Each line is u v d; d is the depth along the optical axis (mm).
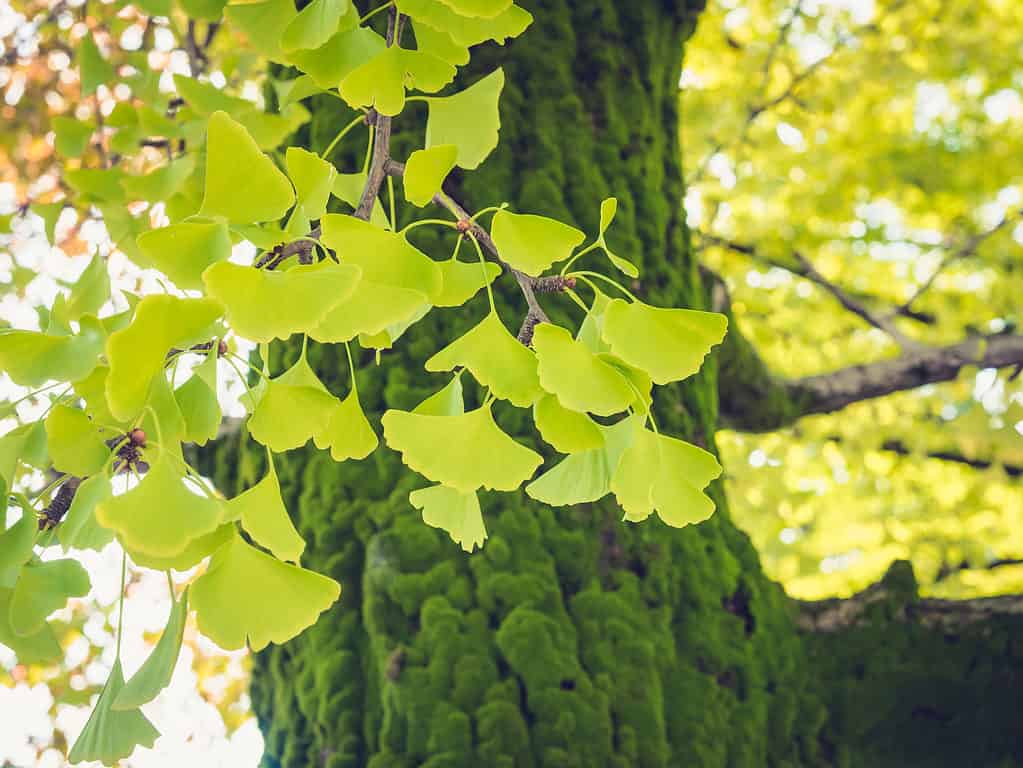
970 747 1585
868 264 4156
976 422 3658
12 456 570
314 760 1286
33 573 565
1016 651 1588
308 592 537
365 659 1297
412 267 535
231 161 505
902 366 2539
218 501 500
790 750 1491
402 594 1266
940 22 3719
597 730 1227
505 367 542
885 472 4266
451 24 546
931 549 4242
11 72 2391
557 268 1474
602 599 1312
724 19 3730
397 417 540
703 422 1592
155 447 553
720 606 1470
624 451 542
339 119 1499
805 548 4352
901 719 1585
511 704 1214
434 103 629
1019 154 3912
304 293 473
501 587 1271
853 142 3936
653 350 529
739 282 3934
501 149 1501
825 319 3971
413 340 1398
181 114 945
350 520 1345
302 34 557
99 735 539
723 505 1620
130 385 473
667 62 1816
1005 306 3730
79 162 2326
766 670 1488
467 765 1186
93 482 534
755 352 2338
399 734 1217
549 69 1571
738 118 3666
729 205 3977
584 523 1354
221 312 477
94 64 1084
